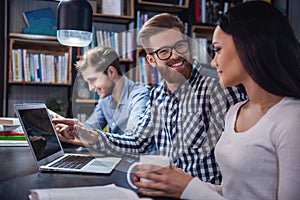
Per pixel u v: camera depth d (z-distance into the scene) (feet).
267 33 3.19
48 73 10.37
